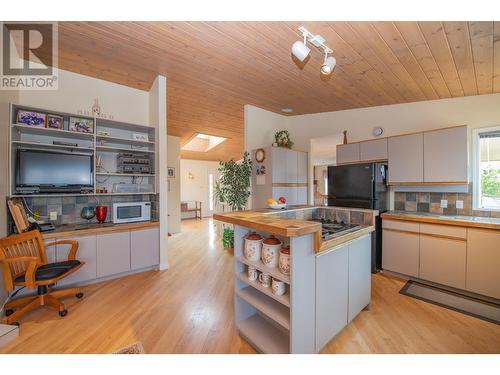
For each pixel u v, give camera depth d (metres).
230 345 1.76
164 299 2.51
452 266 2.56
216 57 2.57
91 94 3.23
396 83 2.81
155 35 2.22
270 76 2.96
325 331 1.69
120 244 3.03
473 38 1.86
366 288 2.20
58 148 3.00
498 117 2.79
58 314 2.19
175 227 6.18
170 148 6.16
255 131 4.24
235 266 1.97
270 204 2.45
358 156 3.62
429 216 2.85
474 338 1.83
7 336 1.79
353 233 1.92
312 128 4.55
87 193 2.94
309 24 1.88
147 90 3.71
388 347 1.72
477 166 2.88
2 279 2.17
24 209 2.69
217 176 10.25
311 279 1.56
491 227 2.30
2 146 2.28
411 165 3.05
